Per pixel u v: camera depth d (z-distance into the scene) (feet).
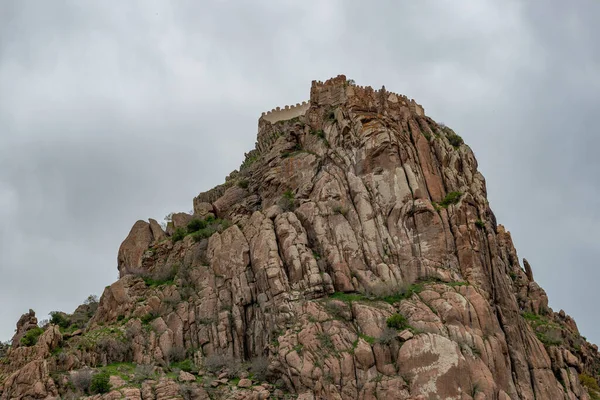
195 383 188.96
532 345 220.23
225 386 189.98
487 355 191.31
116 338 207.21
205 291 221.46
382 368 183.83
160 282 233.76
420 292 204.74
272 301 210.38
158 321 214.90
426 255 216.54
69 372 186.70
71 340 203.00
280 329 202.18
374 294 207.00
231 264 224.74
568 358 231.50
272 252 218.18
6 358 194.08
